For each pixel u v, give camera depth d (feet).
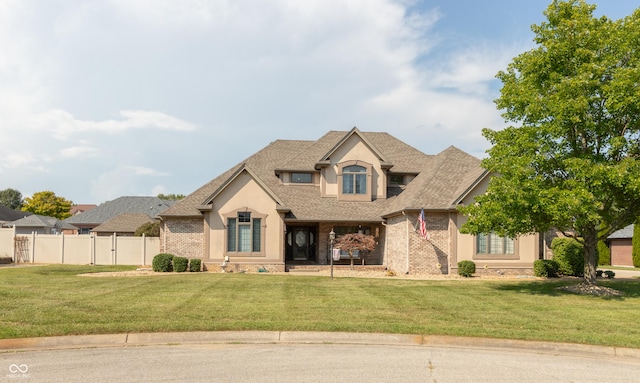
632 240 127.54
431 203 82.53
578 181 52.21
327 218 95.55
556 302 49.83
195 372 24.75
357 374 24.81
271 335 33.27
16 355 28.19
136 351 29.40
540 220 57.67
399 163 110.11
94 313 38.60
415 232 82.28
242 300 47.47
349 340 33.17
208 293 52.70
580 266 79.51
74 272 84.28
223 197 90.74
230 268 89.35
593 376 25.68
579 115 53.67
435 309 43.86
